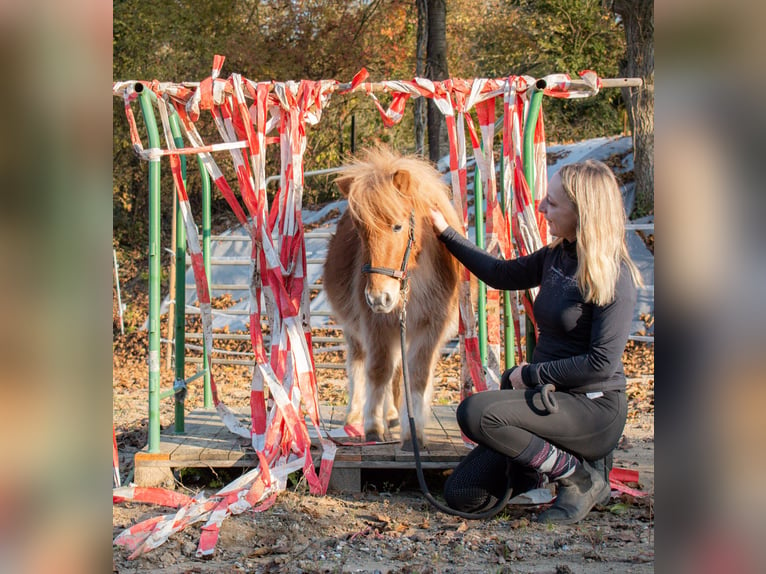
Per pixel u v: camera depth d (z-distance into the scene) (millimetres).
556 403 3008
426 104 12648
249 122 3586
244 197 3662
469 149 12672
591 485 3182
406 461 3555
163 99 3662
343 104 14969
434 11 12227
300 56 14047
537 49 15430
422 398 3627
